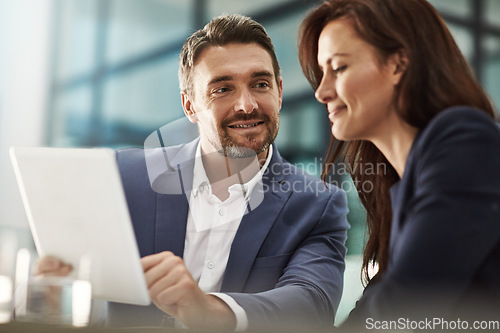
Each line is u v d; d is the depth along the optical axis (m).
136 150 1.52
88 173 0.79
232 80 1.39
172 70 4.33
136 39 4.58
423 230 0.74
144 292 0.84
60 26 5.01
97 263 0.83
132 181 1.42
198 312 0.93
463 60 0.89
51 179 0.82
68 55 4.95
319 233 1.35
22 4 5.04
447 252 0.73
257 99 1.40
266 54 1.43
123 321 1.26
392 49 0.85
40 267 0.83
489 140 0.75
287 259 1.32
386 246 1.01
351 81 0.86
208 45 1.42
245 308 0.97
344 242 1.40
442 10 3.01
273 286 1.30
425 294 0.74
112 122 4.70
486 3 3.08
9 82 5.02
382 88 0.86
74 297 0.77
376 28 0.85
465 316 0.74
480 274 0.75
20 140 4.95
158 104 4.42
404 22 0.85
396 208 0.85
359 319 0.86
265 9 3.16
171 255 0.95
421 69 0.84
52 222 0.83
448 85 0.84
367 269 1.10
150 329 0.68
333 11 0.90
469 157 0.74
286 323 1.04
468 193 0.73
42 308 0.76
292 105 2.97
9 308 0.88
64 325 0.69
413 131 0.87
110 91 4.72
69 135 4.92
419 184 0.78
